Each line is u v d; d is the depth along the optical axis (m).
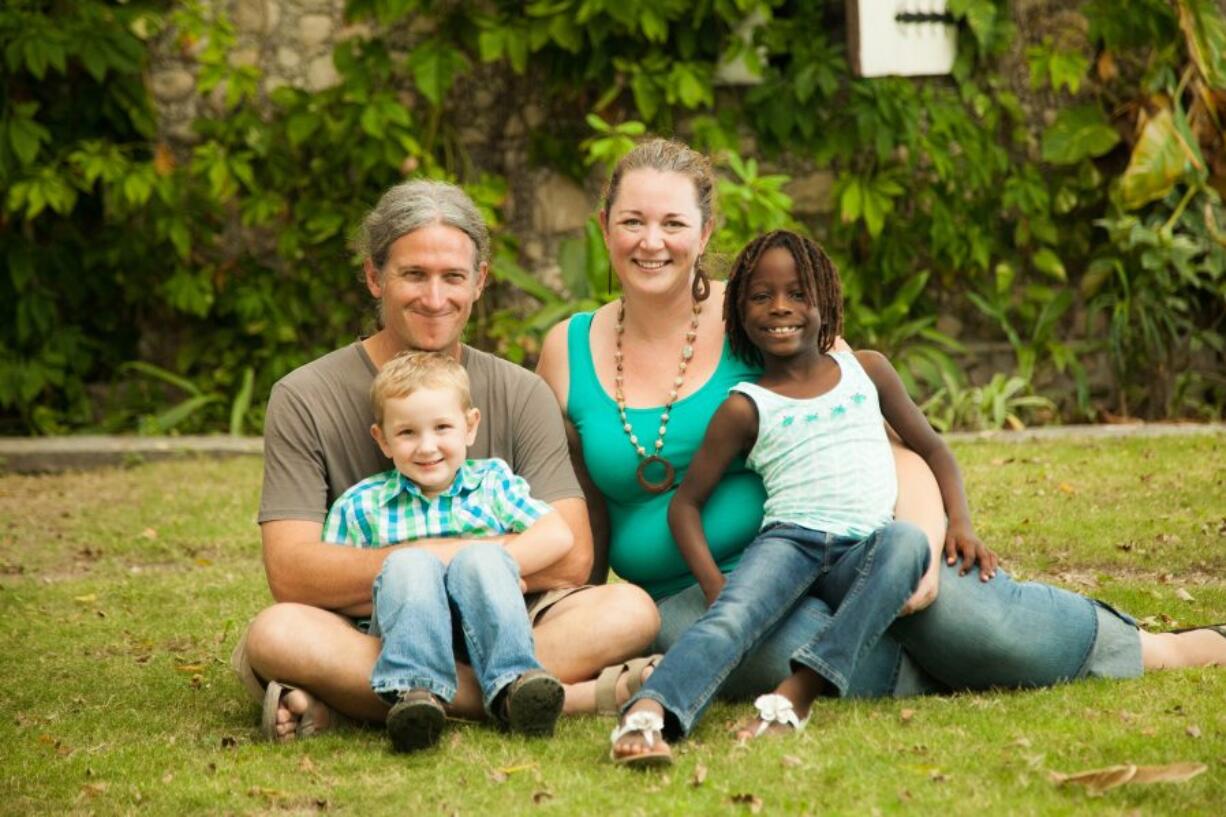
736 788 3.00
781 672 3.66
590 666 3.66
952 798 2.90
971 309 10.40
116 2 9.86
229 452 8.97
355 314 10.16
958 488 3.90
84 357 10.05
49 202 9.69
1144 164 9.75
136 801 3.13
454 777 3.16
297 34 10.05
